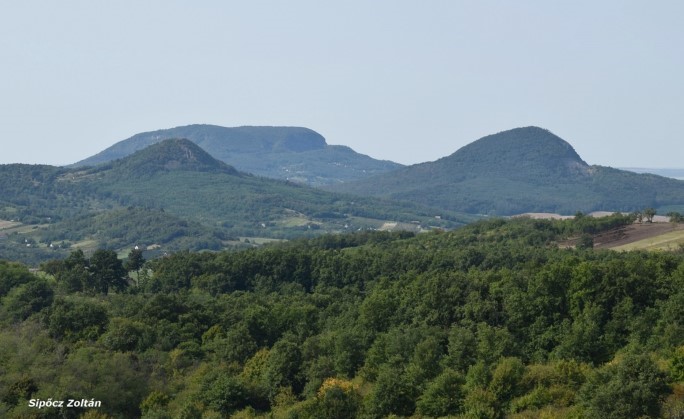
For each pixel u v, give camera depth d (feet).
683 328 248.11
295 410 220.84
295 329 314.35
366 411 217.36
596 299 289.94
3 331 283.59
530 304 291.99
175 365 273.13
